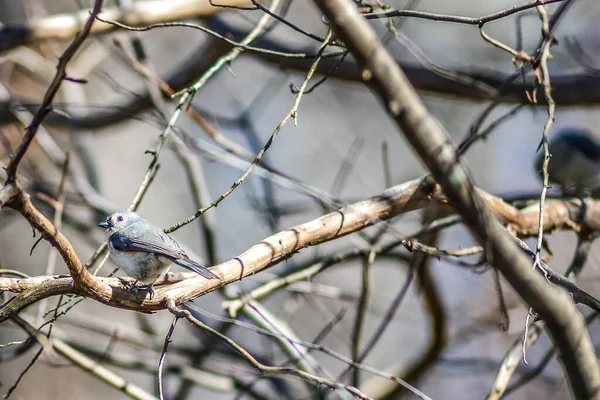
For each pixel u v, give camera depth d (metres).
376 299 16.58
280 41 12.15
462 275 15.30
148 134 19.12
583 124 18.14
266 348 11.55
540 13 7.34
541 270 5.96
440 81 11.69
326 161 18.23
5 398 6.64
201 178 11.29
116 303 6.01
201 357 11.15
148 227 7.35
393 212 7.45
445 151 4.23
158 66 18.33
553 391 14.40
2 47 11.15
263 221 11.87
